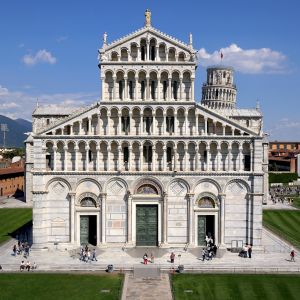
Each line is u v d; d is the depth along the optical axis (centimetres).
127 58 7569
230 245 7519
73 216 7512
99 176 7519
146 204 7581
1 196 15212
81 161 7581
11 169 16400
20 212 11531
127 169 7588
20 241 7919
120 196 7569
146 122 7588
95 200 7556
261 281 5853
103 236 7544
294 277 6041
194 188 7525
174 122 7512
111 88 7594
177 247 7519
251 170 7462
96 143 7506
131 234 7544
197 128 7500
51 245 7512
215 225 7544
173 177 7512
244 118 11181
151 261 6712
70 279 5928
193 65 7488
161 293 5362
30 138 13325
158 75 7506
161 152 7550
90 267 6438
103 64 7500
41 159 7450
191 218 7519
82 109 7512
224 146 7544
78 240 7594
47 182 7488
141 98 7594
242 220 7525
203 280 5897
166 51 7531
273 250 7500
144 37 7531
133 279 5938
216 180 7506
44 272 6256
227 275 6128
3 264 6594
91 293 5353
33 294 5316
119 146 7500
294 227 9669
